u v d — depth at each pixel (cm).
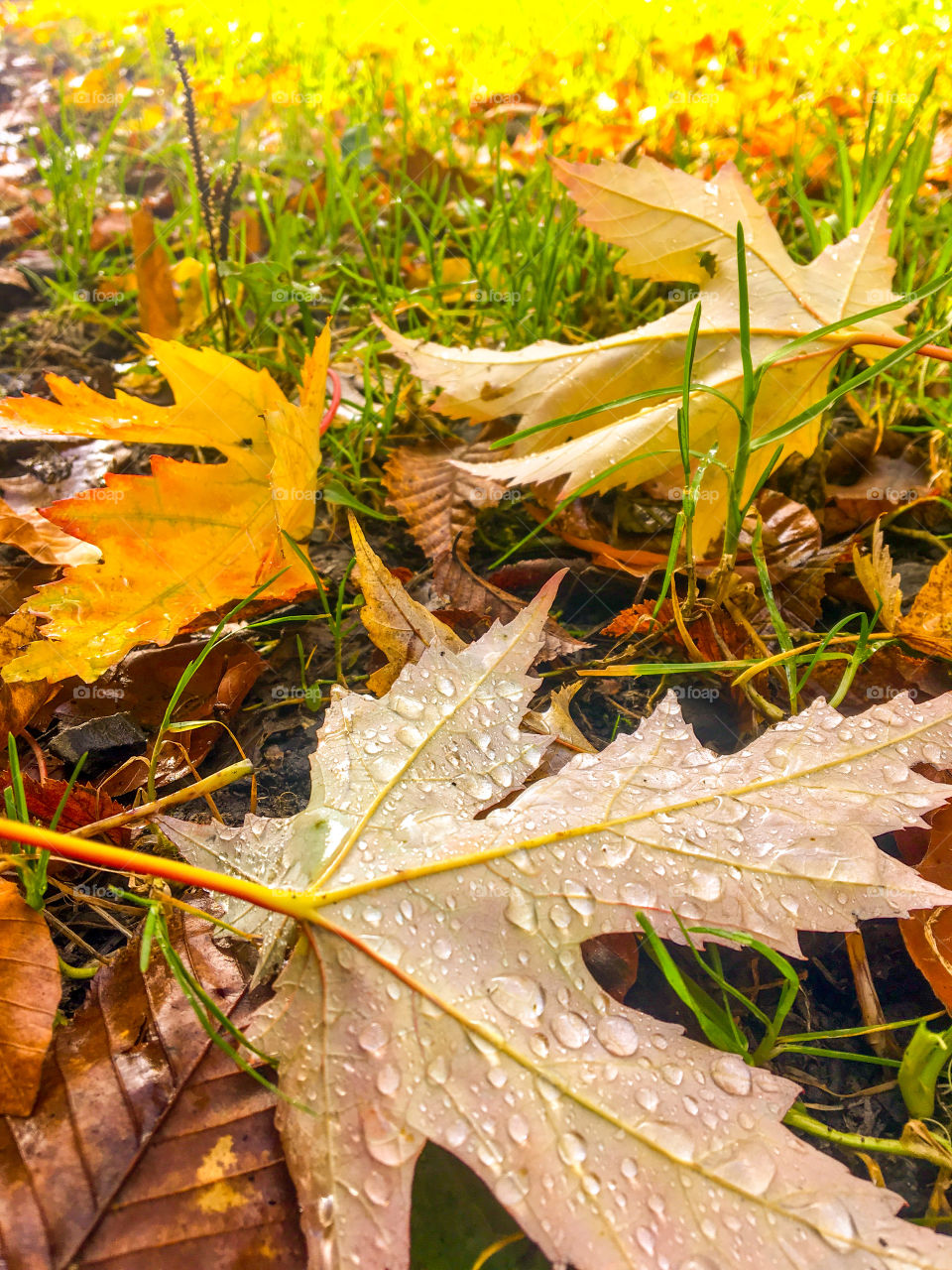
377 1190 11
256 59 57
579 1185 10
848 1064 14
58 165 43
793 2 45
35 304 40
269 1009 12
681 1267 10
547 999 12
